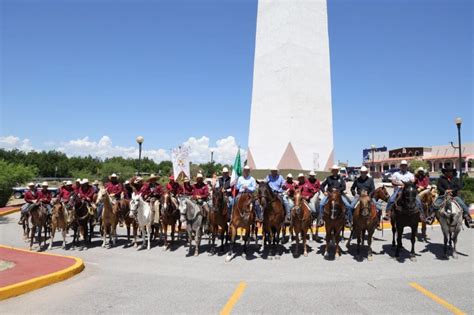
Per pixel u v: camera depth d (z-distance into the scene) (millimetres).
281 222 12562
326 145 24422
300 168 22875
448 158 67250
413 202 11391
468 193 29562
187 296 7871
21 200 41312
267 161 23844
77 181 16344
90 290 8367
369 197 11922
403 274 9805
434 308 7078
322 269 10453
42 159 79875
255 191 12641
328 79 25141
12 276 8867
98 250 13906
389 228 18844
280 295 7898
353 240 15484
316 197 14812
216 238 16656
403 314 6762
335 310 6957
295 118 23188
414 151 75625
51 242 14453
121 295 7980
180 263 11430
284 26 24047
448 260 11586
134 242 15023
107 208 14500
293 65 23500
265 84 24781
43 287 8633
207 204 13750
